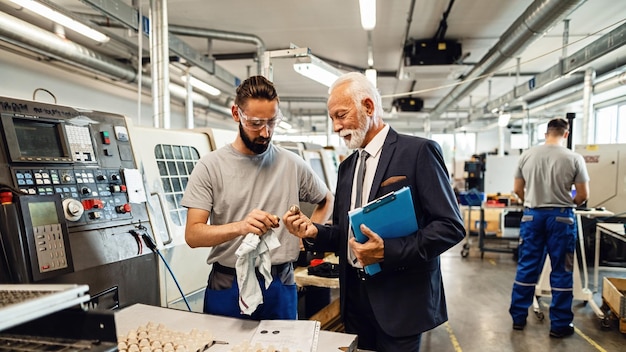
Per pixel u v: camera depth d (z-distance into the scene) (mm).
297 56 2316
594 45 3574
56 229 1001
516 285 2758
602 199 3752
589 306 3182
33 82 3510
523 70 5699
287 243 1228
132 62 4270
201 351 822
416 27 4059
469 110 8258
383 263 1042
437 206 1088
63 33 3225
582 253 3156
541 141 9156
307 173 1377
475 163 6191
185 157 1868
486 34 4242
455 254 5211
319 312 2195
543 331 2752
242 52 4891
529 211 2631
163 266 1423
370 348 1284
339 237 1297
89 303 1083
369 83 1193
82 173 1176
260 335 911
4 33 2633
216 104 6039
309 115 9422
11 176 986
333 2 3443
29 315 507
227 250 1173
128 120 1451
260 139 1145
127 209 1294
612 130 6754
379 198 1067
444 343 2600
